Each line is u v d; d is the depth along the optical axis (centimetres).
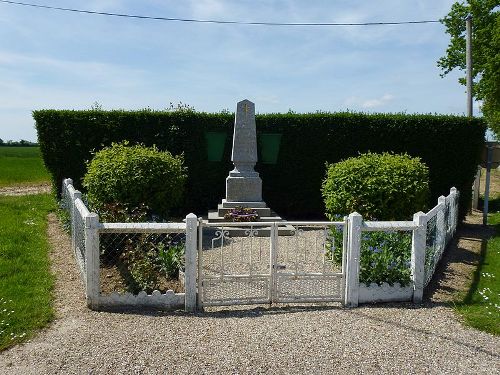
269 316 585
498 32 2061
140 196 1007
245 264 828
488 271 838
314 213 1499
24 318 550
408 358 469
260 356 466
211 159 1447
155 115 1431
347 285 630
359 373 439
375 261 658
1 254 820
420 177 1031
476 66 2322
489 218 1547
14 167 3288
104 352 468
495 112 2564
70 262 822
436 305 639
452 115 1424
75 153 1404
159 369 436
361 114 1458
